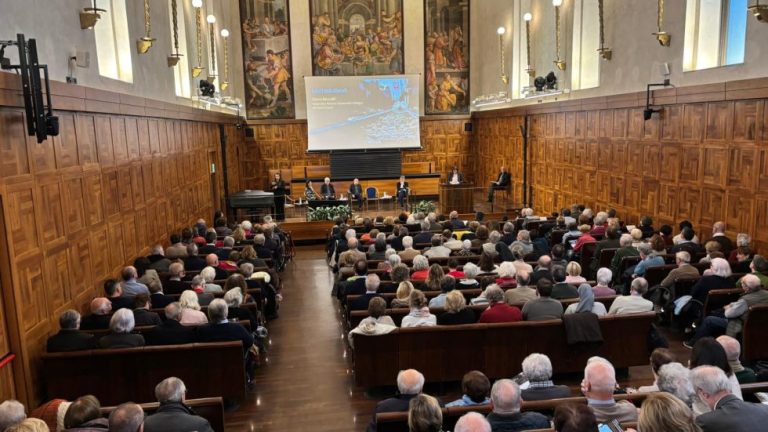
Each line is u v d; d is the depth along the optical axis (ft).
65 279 23.13
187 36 48.39
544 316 20.43
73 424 11.87
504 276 24.39
